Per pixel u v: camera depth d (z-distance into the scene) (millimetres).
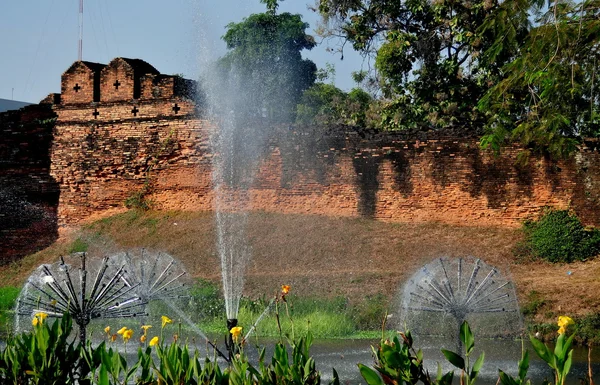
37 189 26188
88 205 25688
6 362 6289
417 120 24656
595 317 14797
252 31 36375
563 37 14523
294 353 5812
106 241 23641
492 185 21609
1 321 16172
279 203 23453
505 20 15477
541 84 15062
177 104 24828
